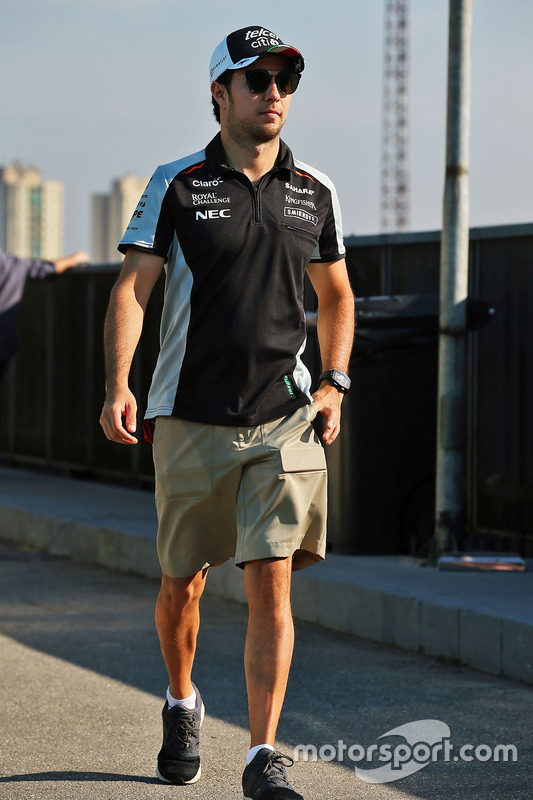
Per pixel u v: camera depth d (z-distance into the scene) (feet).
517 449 47.98
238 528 22.93
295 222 23.31
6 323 70.69
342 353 24.54
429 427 47.19
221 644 38.09
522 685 33.09
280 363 23.18
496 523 48.98
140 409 68.39
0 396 83.87
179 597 23.95
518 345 47.93
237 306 22.84
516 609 35.24
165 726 24.79
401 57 586.45
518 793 24.23
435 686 32.96
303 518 22.79
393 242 53.83
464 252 43.98
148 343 67.41
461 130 43.65
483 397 49.49
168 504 23.48
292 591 42.55
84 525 55.21
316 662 35.83
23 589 48.14
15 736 28.04
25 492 67.77
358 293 55.42
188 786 24.47
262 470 22.72
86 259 73.46
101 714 30.04
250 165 23.32
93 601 45.73
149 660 36.06
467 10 43.32
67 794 23.89
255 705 22.06
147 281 23.31
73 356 75.05
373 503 46.88
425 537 47.11
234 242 22.80
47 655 36.65
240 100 22.94
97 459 73.10
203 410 22.97
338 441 47.06
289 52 22.95
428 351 47.14
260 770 21.58
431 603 36.58
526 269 47.62
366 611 39.22
